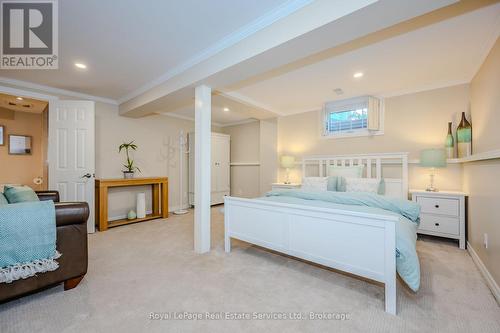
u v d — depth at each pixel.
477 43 2.18
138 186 4.56
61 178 3.42
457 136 3.06
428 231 2.97
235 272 2.14
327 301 1.68
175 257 2.50
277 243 2.23
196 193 2.69
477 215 2.35
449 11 1.73
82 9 1.78
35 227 1.60
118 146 4.27
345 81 3.18
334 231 1.83
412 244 1.58
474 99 2.81
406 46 2.25
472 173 2.57
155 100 3.25
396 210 2.14
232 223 2.63
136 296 1.74
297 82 3.21
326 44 1.78
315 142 4.48
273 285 1.90
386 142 3.69
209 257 2.51
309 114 4.57
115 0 1.67
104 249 2.75
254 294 1.77
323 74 2.94
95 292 1.79
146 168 4.72
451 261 2.38
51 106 3.43
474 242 2.45
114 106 4.20
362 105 3.94
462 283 1.93
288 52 1.90
